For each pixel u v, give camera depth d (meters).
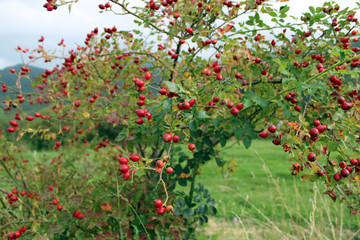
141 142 2.26
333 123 1.53
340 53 1.66
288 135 1.41
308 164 1.39
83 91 2.84
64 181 2.83
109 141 2.82
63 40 2.88
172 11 2.12
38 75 2.71
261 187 5.62
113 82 2.86
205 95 1.92
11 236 1.97
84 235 2.09
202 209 2.36
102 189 2.25
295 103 1.78
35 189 2.76
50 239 2.11
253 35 2.17
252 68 2.11
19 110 2.48
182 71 2.25
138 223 2.13
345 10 1.95
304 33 2.09
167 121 1.59
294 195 4.86
